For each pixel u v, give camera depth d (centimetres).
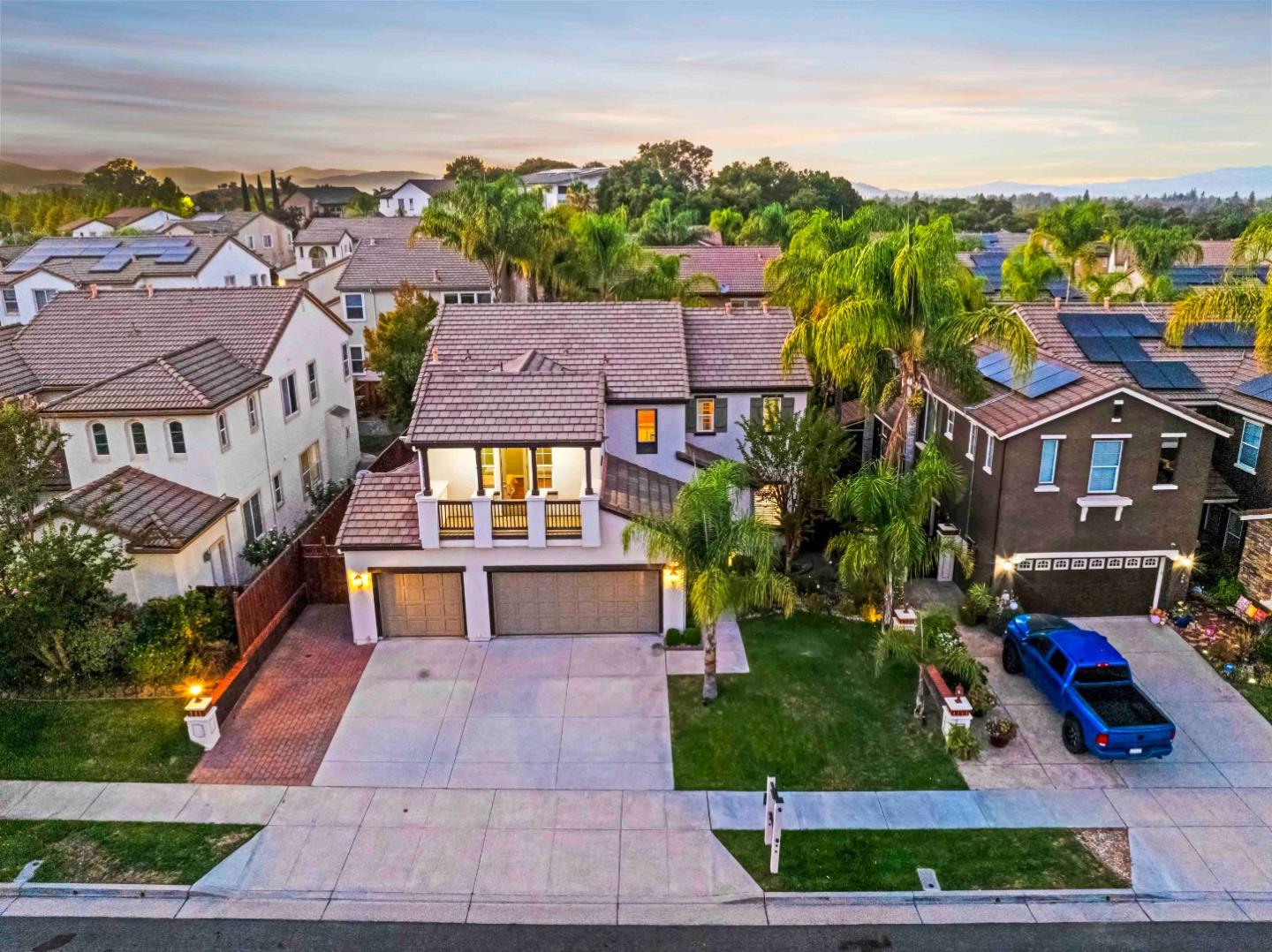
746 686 1986
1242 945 1309
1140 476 2214
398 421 3572
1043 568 2286
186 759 1748
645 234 8069
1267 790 1652
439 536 2116
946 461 2209
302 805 1620
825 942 1315
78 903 1396
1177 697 1945
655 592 2200
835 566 2616
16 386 2680
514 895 1407
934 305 2302
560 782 1684
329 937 1329
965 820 1573
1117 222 5416
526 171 17475
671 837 1535
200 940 1324
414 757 1759
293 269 6706
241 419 2566
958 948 1305
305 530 2653
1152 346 2811
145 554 2075
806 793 1647
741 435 2772
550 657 2127
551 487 2366
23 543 1820
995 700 1914
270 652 2148
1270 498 2403
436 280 4872
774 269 3628
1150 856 1484
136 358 2803
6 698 1923
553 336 2745
